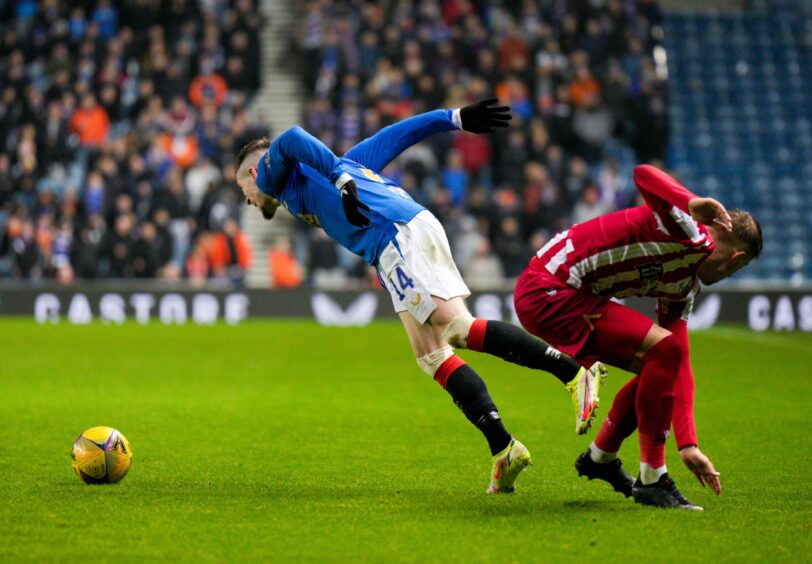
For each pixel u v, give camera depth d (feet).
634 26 148.66
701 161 146.30
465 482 38.34
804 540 29.73
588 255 32.89
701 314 116.06
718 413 57.62
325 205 36.35
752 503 34.65
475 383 35.12
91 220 123.24
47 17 145.79
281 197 37.42
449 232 119.44
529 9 140.67
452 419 54.90
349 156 38.04
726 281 135.44
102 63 140.77
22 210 126.21
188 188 127.34
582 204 123.75
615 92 131.34
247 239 134.72
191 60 137.90
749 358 86.53
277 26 151.02
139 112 135.33
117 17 146.72
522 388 68.49
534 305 33.71
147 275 122.21
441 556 28.02
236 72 136.56
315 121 129.59
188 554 28.14
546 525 31.30
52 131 133.90
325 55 135.44
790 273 137.90
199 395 64.54
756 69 154.61
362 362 83.10
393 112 127.65
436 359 35.35
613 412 34.55
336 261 122.21
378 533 30.35
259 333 107.04
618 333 32.58
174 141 129.90
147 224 122.21
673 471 40.88
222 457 43.70
